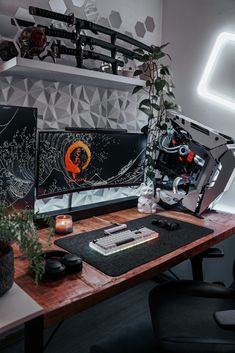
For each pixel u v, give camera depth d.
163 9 2.37
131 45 2.18
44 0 1.67
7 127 1.40
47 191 1.62
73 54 1.62
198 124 1.87
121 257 1.28
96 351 1.52
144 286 2.47
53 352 1.72
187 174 1.94
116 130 1.89
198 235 1.57
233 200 2.06
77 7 1.82
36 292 1.00
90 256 1.28
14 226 1.00
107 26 2.01
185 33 2.24
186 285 1.47
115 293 1.07
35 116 1.50
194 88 2.22
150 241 1.47
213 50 2.09
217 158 1.77
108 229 1.56
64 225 1.54
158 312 1.30
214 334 1.17
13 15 1.55
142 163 2.10
